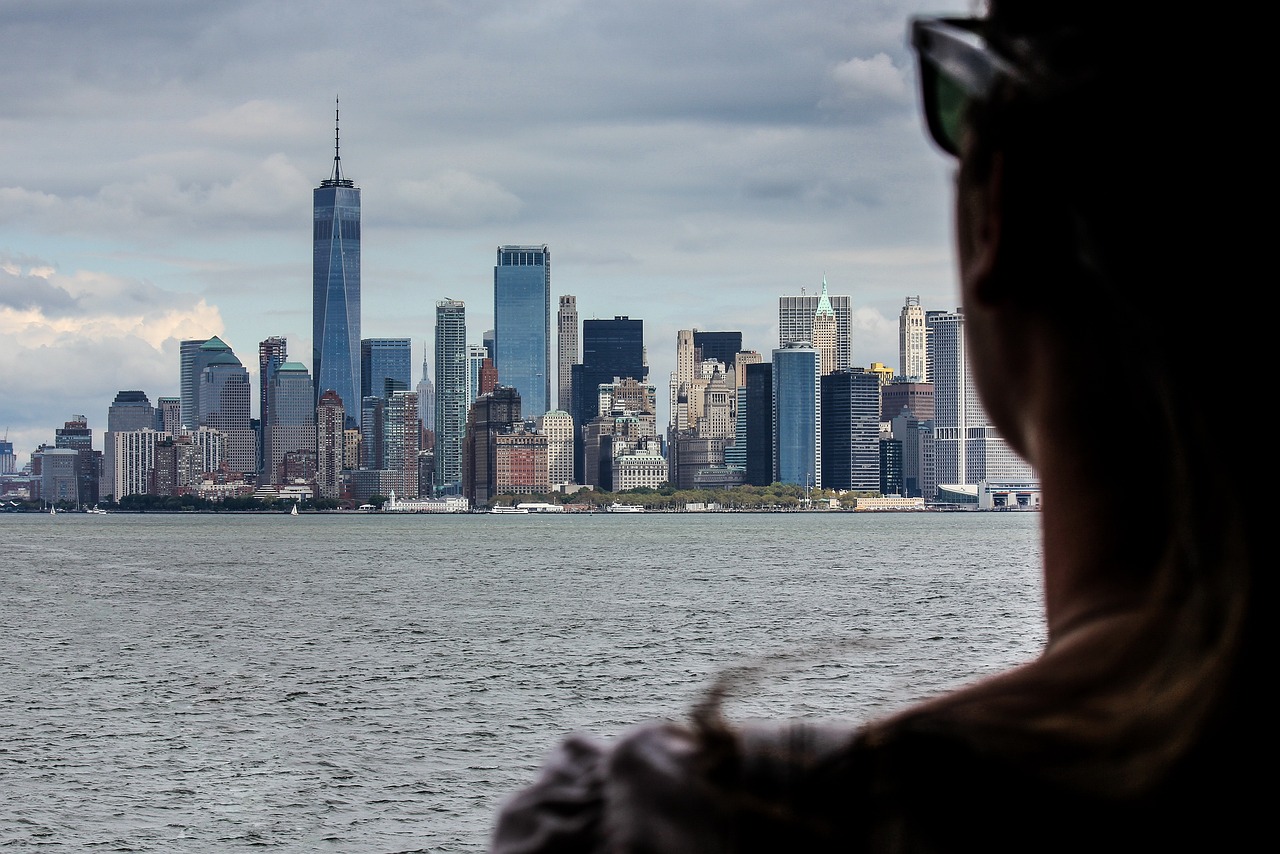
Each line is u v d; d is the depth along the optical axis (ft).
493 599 297.12
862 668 150.71
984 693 4.19
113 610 275.39
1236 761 3.80
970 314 4.60
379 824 96.73
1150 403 4.07
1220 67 4.01
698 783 4.09
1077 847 3.83
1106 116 4.08
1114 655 4.06
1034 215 4.21
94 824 97.30
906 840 3.90
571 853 4.23
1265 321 3.91
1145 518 4.11
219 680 169.68
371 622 243.81
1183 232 3.99
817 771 4.03
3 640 218.59
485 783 109.40
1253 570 3.83
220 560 503.20
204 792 106.83
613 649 196.13
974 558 469.57
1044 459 4.32
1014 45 4.27
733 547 595.06
